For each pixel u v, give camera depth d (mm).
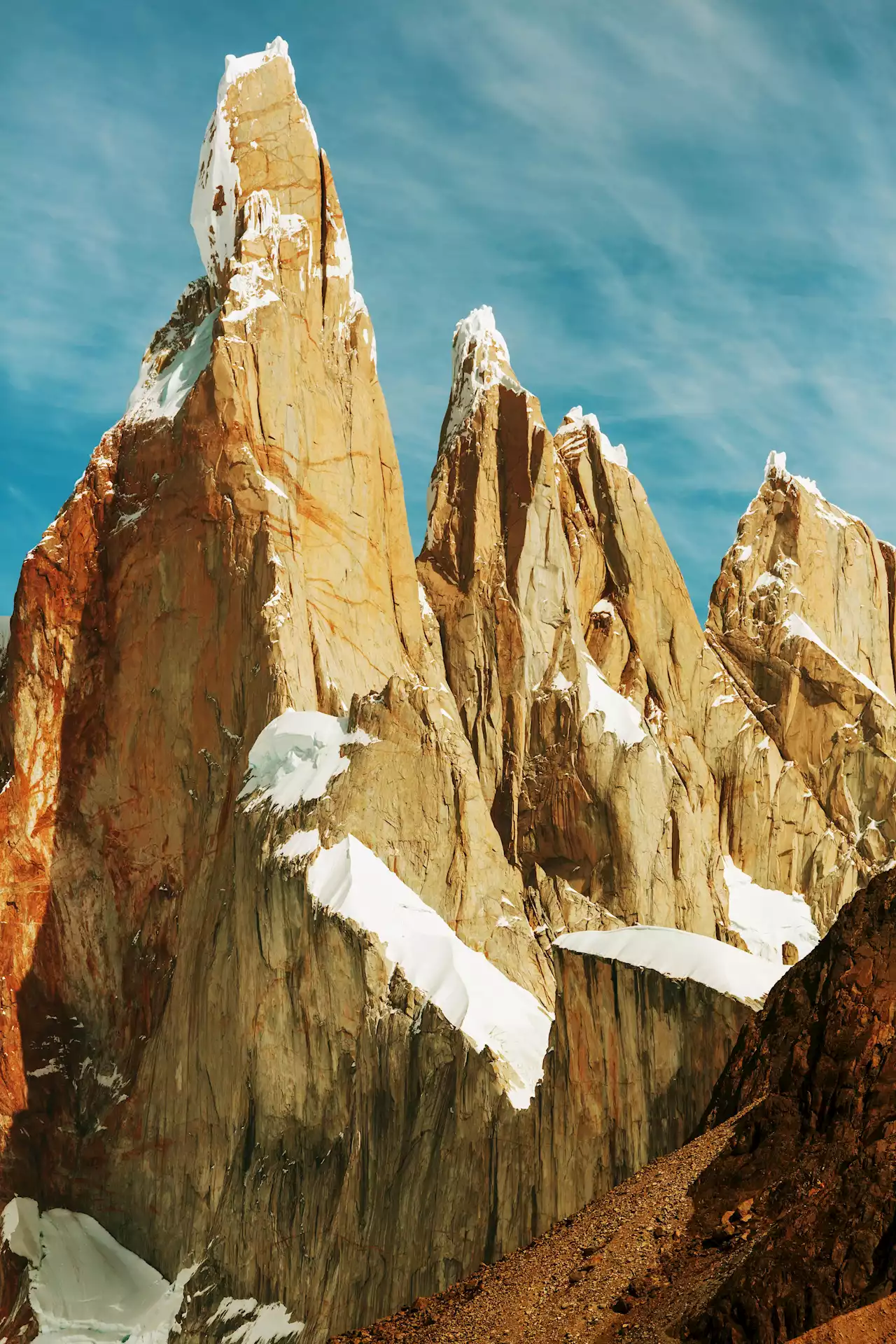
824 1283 55781
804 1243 57188
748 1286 56969
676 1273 62375
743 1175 65562
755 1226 61844
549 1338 62312
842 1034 65312
